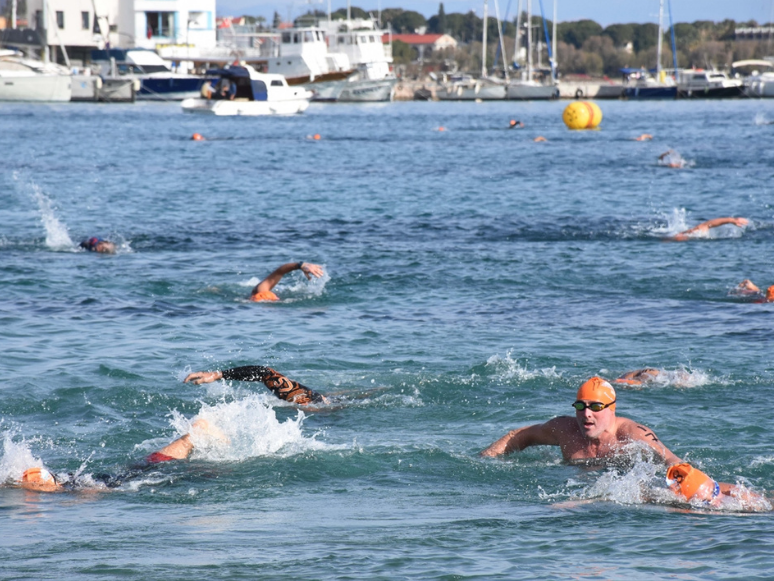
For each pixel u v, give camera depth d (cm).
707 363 2630
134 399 2345
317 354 2767
